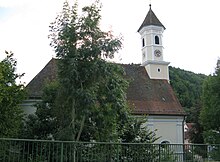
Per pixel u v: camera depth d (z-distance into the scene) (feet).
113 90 57.31
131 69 127.13
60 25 57.57
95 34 57.06
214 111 98.48
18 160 37.42
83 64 55.88
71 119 56.95
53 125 65.92
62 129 56.90
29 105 87.10
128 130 68.59
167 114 108.99
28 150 38.32
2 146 36.65
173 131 109.19
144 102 111.55
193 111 153.79
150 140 71.36
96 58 56.34
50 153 39.60
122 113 60.54
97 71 55.31
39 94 87.61
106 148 43.73
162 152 48.19
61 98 57.93
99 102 57.72
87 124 60.54
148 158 46.55
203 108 105.60
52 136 63.72
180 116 111.14
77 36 56.80
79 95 53.36
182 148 50.49
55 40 57.57
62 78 55.72
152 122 107.24
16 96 64.75
